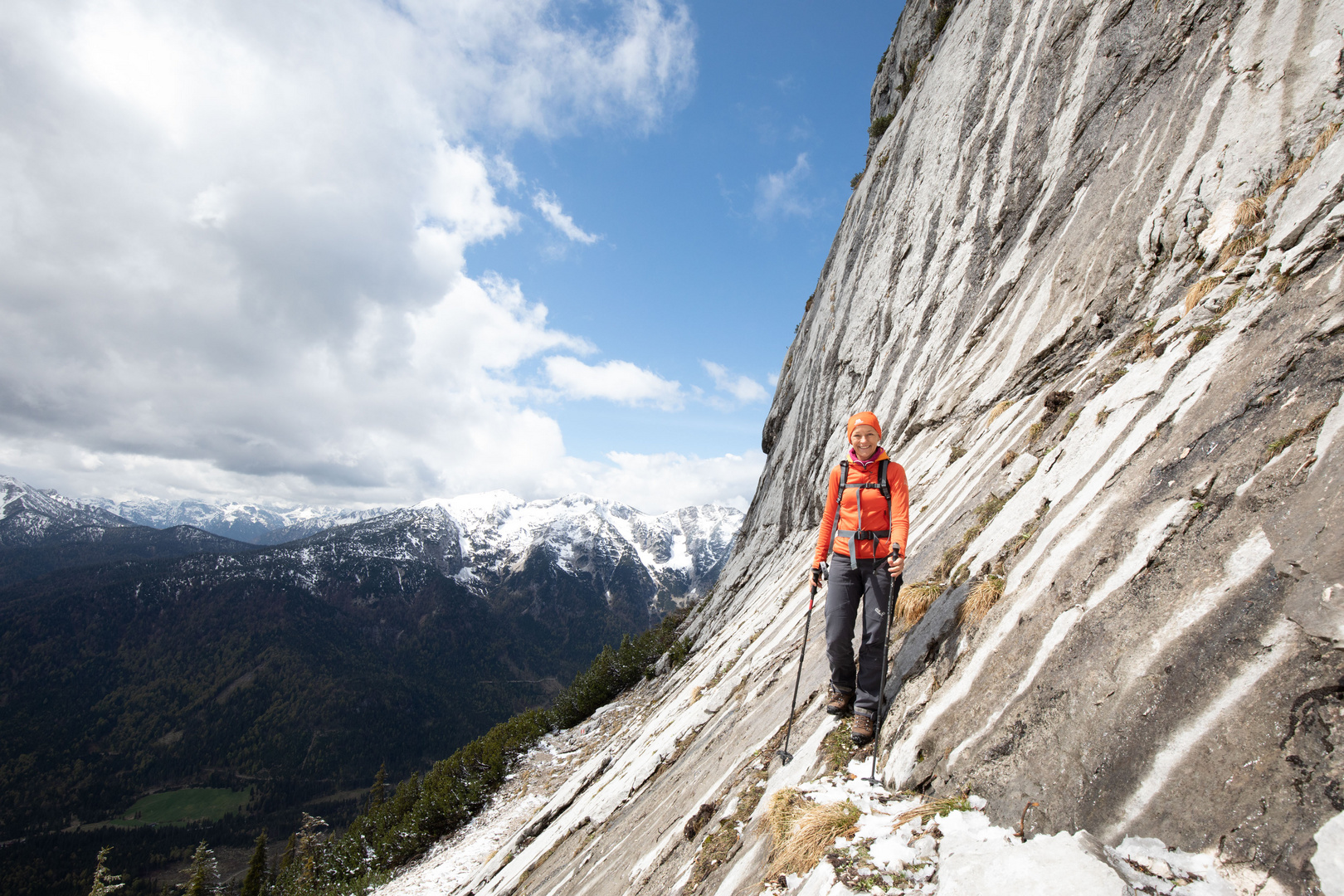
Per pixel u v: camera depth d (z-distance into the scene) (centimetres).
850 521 471
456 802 2405
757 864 392
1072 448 488
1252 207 577
